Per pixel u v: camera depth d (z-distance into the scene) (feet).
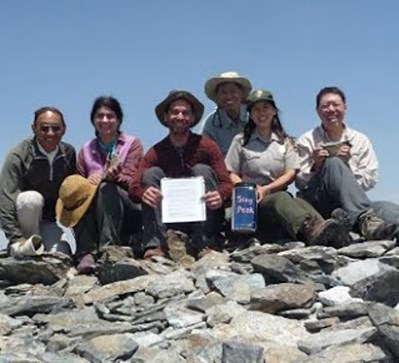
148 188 11.05
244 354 7.39
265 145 12.07
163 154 11.50
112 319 9.11
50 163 11.78
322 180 11.46
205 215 10.98
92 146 12.17
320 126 12.26
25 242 11.01
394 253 10.14
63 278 10.94
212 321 8.58
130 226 11.93
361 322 8.18
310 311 8.74
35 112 11.76
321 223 10.64
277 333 8.21
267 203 11.34
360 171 11.88
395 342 7.17
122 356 7.74
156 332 8.61
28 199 11.38
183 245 11.12
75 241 11.53
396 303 9.15
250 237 11.64
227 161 12.17
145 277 10.07
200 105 11.69
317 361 7.14
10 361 7.33
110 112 11.90
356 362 7.11
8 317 9.23
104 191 11.27
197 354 7.68
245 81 12.99
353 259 10.12
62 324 8.99
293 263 9.94
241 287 9.45
